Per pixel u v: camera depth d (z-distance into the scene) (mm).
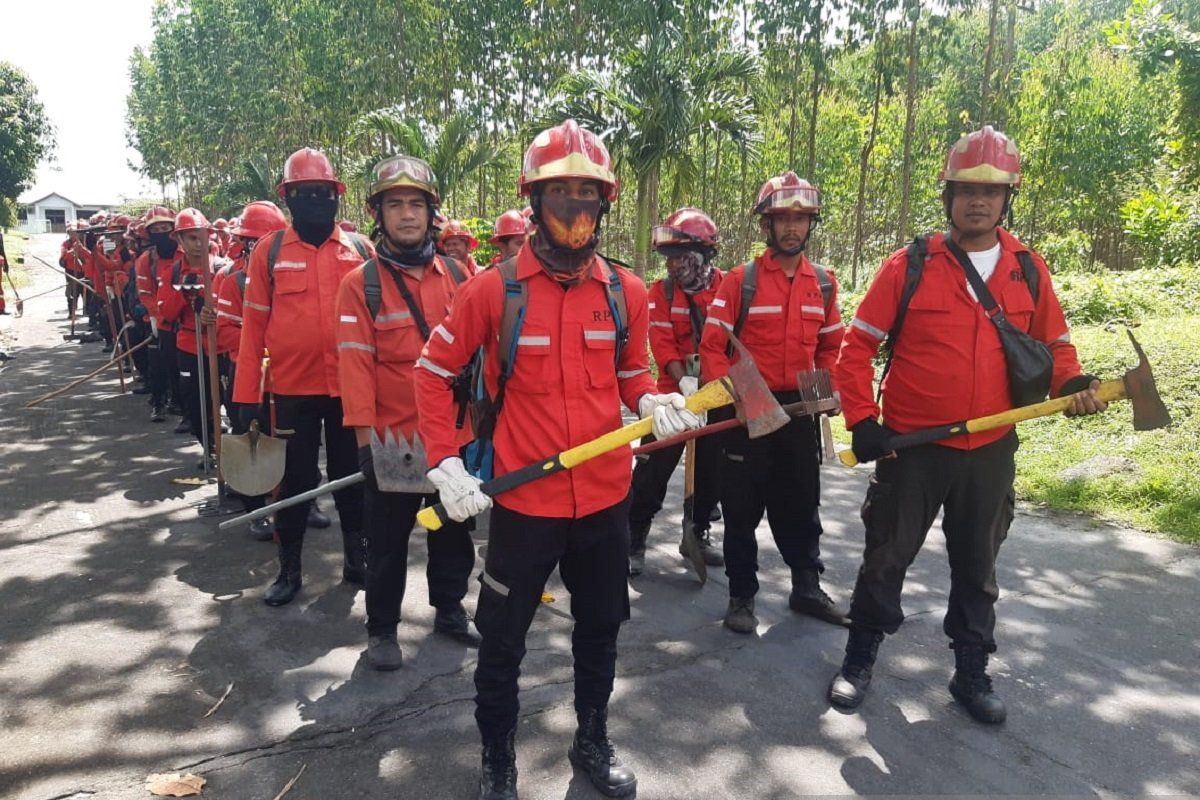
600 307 2578
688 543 4195
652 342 4750
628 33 16078
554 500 2555
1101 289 11172
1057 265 18703
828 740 3066
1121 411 6727
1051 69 23172
